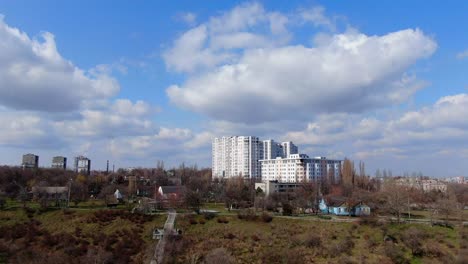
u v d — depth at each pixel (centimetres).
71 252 10806
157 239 11825
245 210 15025
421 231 11494
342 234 11931
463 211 16188
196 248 11075
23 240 11681
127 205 16612
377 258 10081
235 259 10162
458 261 9569
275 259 10150
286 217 14038
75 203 16412
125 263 10206
